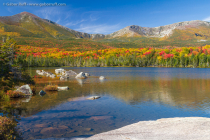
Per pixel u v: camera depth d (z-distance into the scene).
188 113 13.05
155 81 38.72
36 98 19.52
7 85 23.66
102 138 7.38
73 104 16.33
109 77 51.16
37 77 49.94
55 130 9.30
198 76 52.44
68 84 33.78
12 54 31.48
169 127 8.41
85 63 188.00
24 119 11.48
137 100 18.23
